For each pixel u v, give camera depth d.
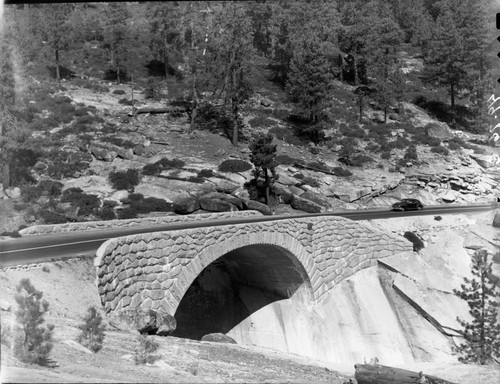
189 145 64.06
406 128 80.50
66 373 11.29
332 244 36.72
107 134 60.97
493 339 32.69
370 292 37.78
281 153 67.25
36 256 19.86
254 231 29.70
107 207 47.50
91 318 15.20
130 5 99.12
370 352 34.62
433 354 35.00
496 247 42.69
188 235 25.16
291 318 35.03
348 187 61.66
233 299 37.19
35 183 48.94
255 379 15.52
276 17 91.81
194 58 72.56
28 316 11.94
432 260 40.88
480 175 70.00
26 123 53.47
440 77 90.75
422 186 66.62
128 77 81.94
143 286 22.06
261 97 81.62
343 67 95.44
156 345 16.67
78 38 89.56
